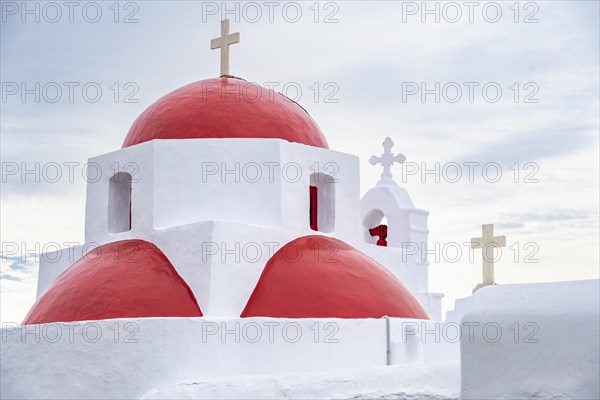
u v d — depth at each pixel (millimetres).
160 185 15148
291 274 14344
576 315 8906
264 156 15320
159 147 15258
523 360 9102
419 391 10141
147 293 13820
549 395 8836
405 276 17688
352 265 15008
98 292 13984
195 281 13898
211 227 13883
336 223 16266
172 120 15969
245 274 14188
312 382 11266
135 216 15344
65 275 15039
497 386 9203
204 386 12078
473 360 9414
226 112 15930
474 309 9547
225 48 17609
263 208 15180
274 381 11617
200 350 12789
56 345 13031
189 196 15188
